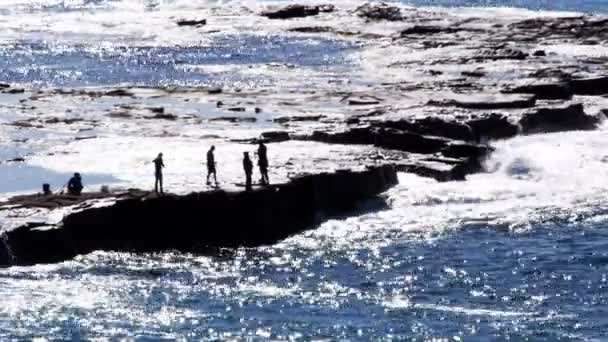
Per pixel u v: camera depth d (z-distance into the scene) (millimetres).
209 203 186750
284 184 195250
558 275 173125
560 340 146125
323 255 182250
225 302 157625
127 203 180875
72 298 156375
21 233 168375
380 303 159625
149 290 161750
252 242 188375
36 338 140125
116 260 174375
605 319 154500
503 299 162250
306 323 149875
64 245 172000
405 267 176500
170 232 183750
